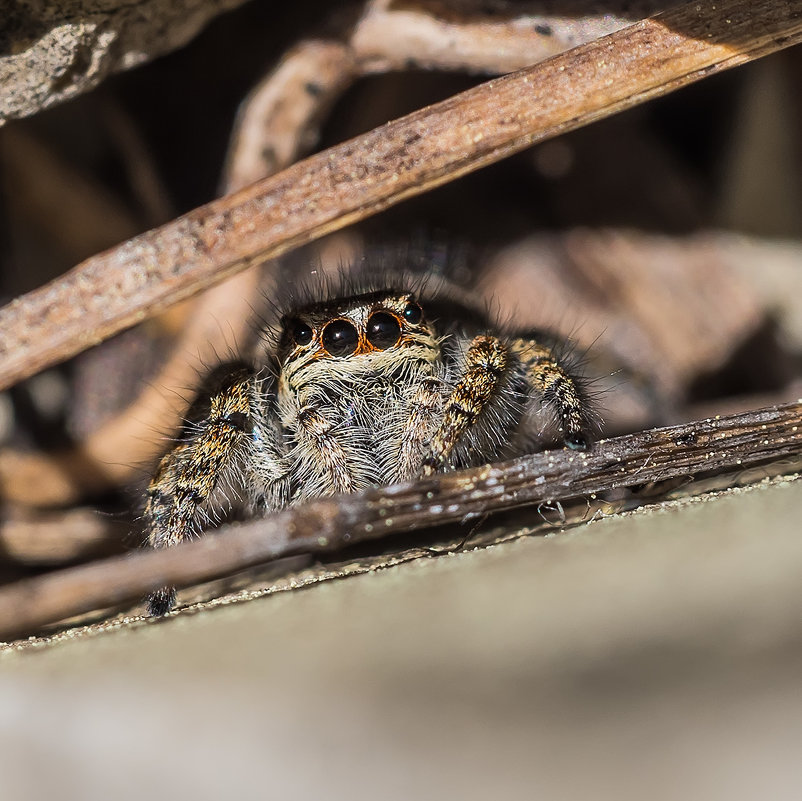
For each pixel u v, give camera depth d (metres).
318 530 0.06
